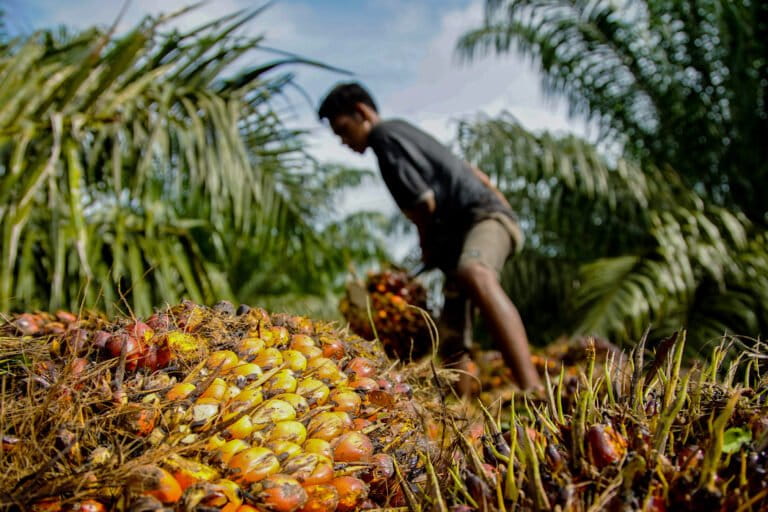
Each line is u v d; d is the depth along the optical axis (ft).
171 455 2.38
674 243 13.53
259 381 2.86
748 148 17.63
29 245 8.35
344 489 2.62
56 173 8.81
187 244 11.16
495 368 8.26
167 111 9.46
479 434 3.65
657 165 18.93
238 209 10.14
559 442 2.64
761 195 17.66
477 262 7.28
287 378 3.03
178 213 13.46
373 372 3.49
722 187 18.42
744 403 2.72
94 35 9.86
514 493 2.27
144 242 10.07
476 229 7.83
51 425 2.49
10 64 8.65
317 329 3.80
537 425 2.91
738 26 16.83
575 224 16.76
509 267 17.33
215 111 9.83
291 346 3.44
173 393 2.72
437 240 8.44
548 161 15.29
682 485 2.19
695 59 18.26
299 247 14.49
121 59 8.32
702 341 12.71
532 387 6.02
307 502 2.48
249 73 10.38
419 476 2.94
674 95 18.17
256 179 11.66
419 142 8.25
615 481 2.18
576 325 14.19
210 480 2.39
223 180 10.01
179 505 2.23
